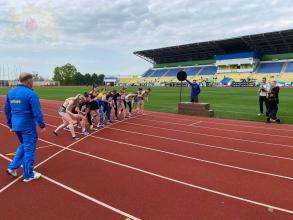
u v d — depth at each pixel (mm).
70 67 111688
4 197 5500
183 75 19359
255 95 33875
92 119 13508
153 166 7383
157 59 94875
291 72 65500
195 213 4887
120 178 6504
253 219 4691
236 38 68438
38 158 8023
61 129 12664
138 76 96250
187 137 11000
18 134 6168
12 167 6316
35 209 5043
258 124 13938
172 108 21500
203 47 78562
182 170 7078
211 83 69312
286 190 5852
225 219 4688
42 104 25875
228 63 75438
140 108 20500
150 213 4895
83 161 7781
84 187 5984
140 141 10289
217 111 18906
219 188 5949
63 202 5301
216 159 8031
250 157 8234
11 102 5945
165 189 5895
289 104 22062
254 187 6008
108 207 5113
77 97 11086
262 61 74438
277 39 66938
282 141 10227
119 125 13891
